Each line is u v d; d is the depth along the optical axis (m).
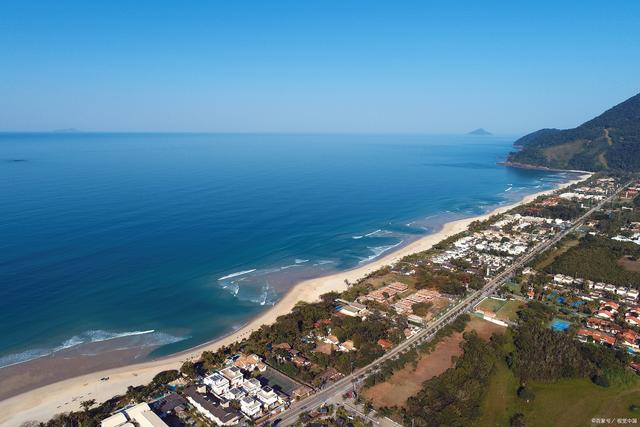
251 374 124.81
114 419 101.75
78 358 134.75
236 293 181.62
